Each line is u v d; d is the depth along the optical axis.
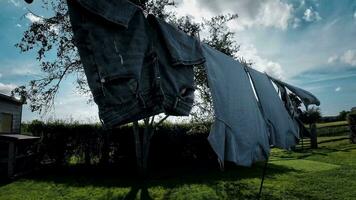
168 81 2.90
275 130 4.78
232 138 3.53
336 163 12.74
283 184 8.96
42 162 13.71
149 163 13.66
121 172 12.19
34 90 11.75
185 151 14.34
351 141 21.89
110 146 13.81
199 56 3.29
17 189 9.09
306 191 8.02
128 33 2.54
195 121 13.93
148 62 2.73
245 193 8.02
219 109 3.45
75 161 14.51
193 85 3.16
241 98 3.93
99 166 13.59
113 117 2.35
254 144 3.96
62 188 9.11
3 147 11.48
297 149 19.41
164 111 2.78
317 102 6.25
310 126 20.22
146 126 11.67
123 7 2.52
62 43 11.55
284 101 5.80
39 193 8.51
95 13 2.32
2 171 11.27
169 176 11.04
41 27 11.38
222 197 7.67
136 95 2.48
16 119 16.45
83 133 13.84
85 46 2.32
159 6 11.48
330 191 7.94
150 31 2.84
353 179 9.23
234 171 11.73
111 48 2.39
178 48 3.02
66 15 11.20
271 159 15.16
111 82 2.37
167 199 7.64
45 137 13.76
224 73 3.75
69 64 11.91
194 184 9.32
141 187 9.05
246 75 4.34
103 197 7.93
